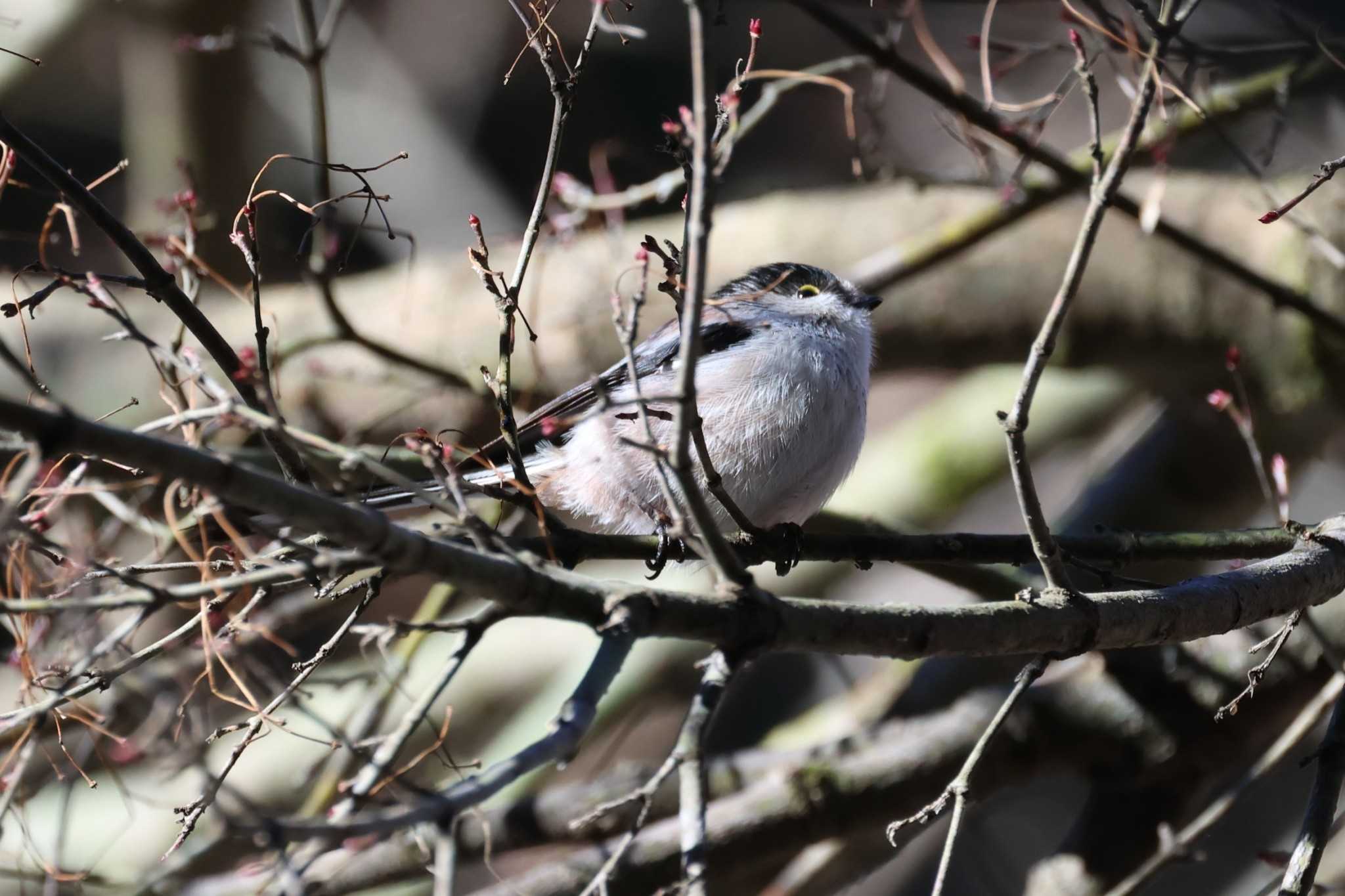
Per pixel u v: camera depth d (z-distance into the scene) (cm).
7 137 604
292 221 1828
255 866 555
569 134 2250
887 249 1319
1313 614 1027
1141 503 1304
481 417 1246
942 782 1049
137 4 1502
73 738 789
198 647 721
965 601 1466
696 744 526
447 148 2197
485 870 1345
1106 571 721
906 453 1565
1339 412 1275
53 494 579
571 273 1273
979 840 1315
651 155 1608
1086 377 1419
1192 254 1086
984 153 1096
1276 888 770
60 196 692
